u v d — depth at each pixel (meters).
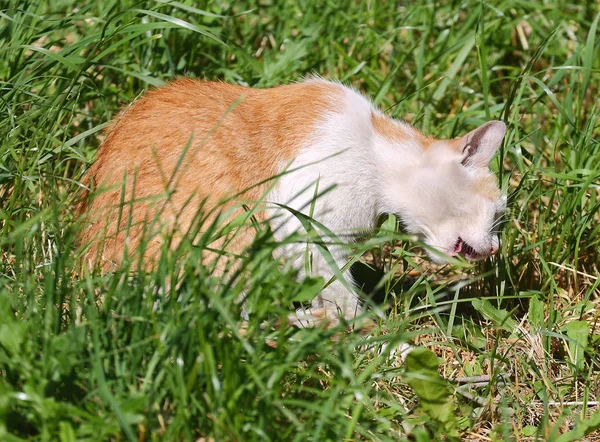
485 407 3.89
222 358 3.20
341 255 4.82
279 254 4.71
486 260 5.12
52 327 3.33
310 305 4.79
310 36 6.18
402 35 6.71
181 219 4.45
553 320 4.59
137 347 3.24
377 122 5.09
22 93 4.93
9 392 2.96
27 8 5.28
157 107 4.82
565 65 5.84
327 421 3.25
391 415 3.68
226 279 4.21
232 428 3.06
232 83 5.77
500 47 6.66
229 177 4.63
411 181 4.95
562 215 5.12
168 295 3.58
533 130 5.72
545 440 3.64
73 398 3.19
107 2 5.88
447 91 6.32
